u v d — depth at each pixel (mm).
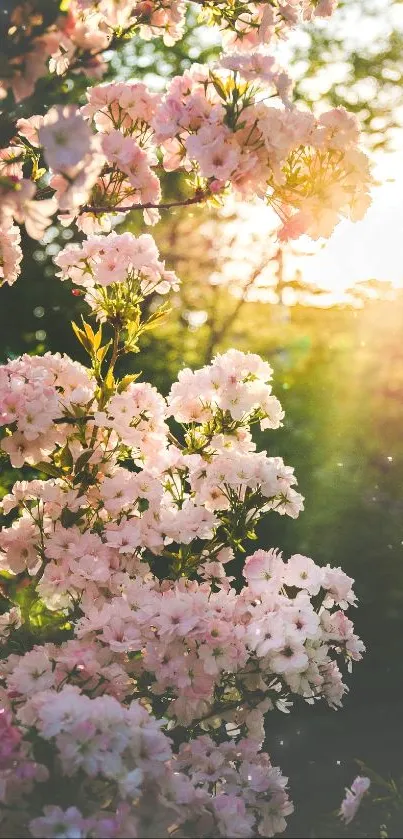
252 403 1411
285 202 1300
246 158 1251
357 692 1700
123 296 1442
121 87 1356
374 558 1971
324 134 1271
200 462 1445
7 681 1271
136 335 1465
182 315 3008
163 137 1307
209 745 1336
